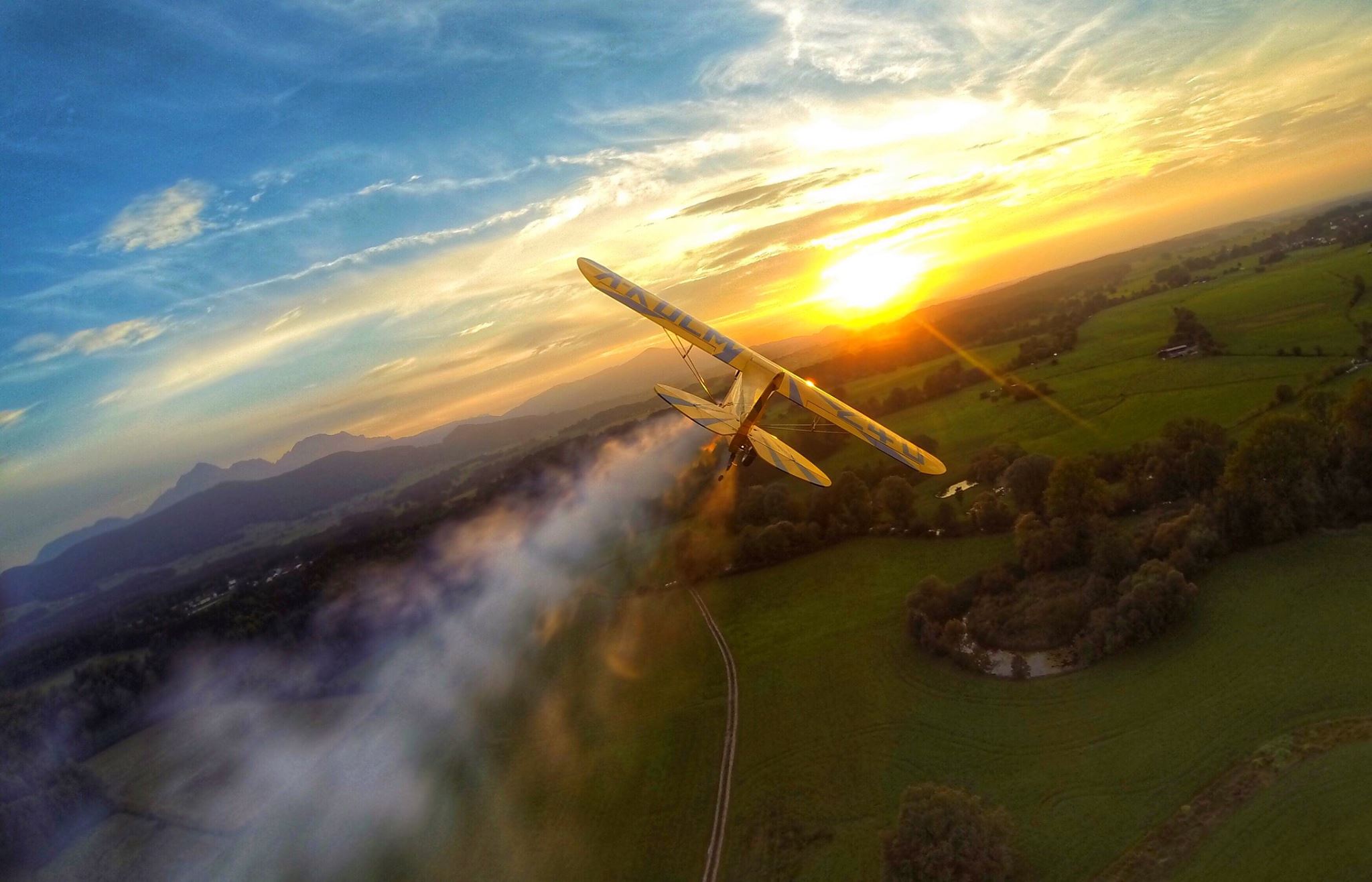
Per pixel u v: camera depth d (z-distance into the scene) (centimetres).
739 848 4644
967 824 3762
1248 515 5978
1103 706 4872
